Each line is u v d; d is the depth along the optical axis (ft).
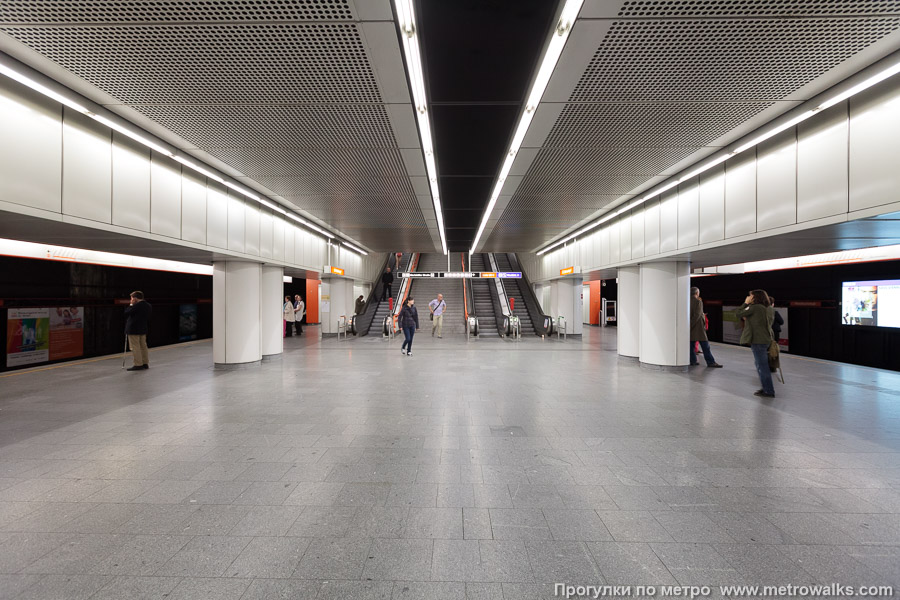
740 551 8.44
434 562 8.09
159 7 9.21
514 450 13.92
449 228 39.14
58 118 15.14
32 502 10.44
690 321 31.22
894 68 11.34
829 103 13.43
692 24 9.76
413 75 12.20
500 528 9.28
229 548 8.54
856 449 13.98
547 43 10.67
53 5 9.14
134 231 18.79
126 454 13.57
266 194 28.68
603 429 16.14
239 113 14.69
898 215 13.65
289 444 14.49
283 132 16.30
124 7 9.21
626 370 29.55
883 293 34.47
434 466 12.62
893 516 9.75
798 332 42.22
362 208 30.09
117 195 17.84
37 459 13.16
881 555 8.29
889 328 33.96
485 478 11.79
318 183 23.68
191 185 22.84
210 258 29.27
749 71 11.98
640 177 22.39
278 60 11.36
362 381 25.50
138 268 41.01
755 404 19.97
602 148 18.12
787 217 17.21
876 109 13.60
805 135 16.29
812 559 8.18
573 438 15.11
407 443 14.60
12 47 10.93
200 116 14.97
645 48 10.78
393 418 17.61
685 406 19.57
